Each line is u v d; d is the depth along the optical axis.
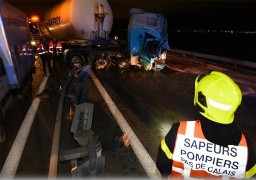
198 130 1.52
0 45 5.70
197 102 1.52
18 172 3.90
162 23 12.82
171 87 9.52
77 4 12.44
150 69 12.83
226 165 1.49
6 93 5.84
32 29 19.02
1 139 4.79
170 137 1.59
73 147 4.62
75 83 5.91
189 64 15.69
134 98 7.98
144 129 5.53
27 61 8.69
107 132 5.31
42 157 4.34
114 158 4.30
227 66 14.85
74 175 1.92
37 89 9.06
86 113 3.36
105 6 13.34
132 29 12.47
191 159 1.55
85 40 13.30
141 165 4.10
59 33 15.00
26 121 5.95
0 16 5.57
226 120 1.43
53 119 6.07
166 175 1.74
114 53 13.16
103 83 10.08
